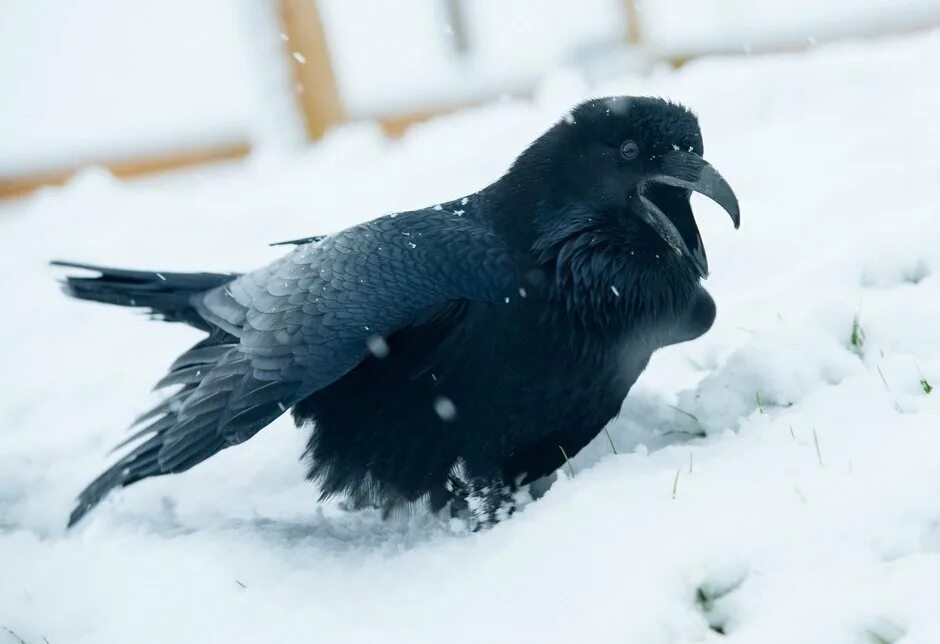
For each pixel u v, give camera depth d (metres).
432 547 4.91
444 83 15.04
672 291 5.54
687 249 5.64
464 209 5.82
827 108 11.89
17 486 6.70
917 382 5.18
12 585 5.23
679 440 5.76
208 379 5.47
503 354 5.26
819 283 6.84
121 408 7.81
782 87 12.70
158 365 8.50
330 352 5.22
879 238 6.84
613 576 4.14
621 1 15.53
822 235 8.02
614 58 15.24
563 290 5.32
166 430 5.62
